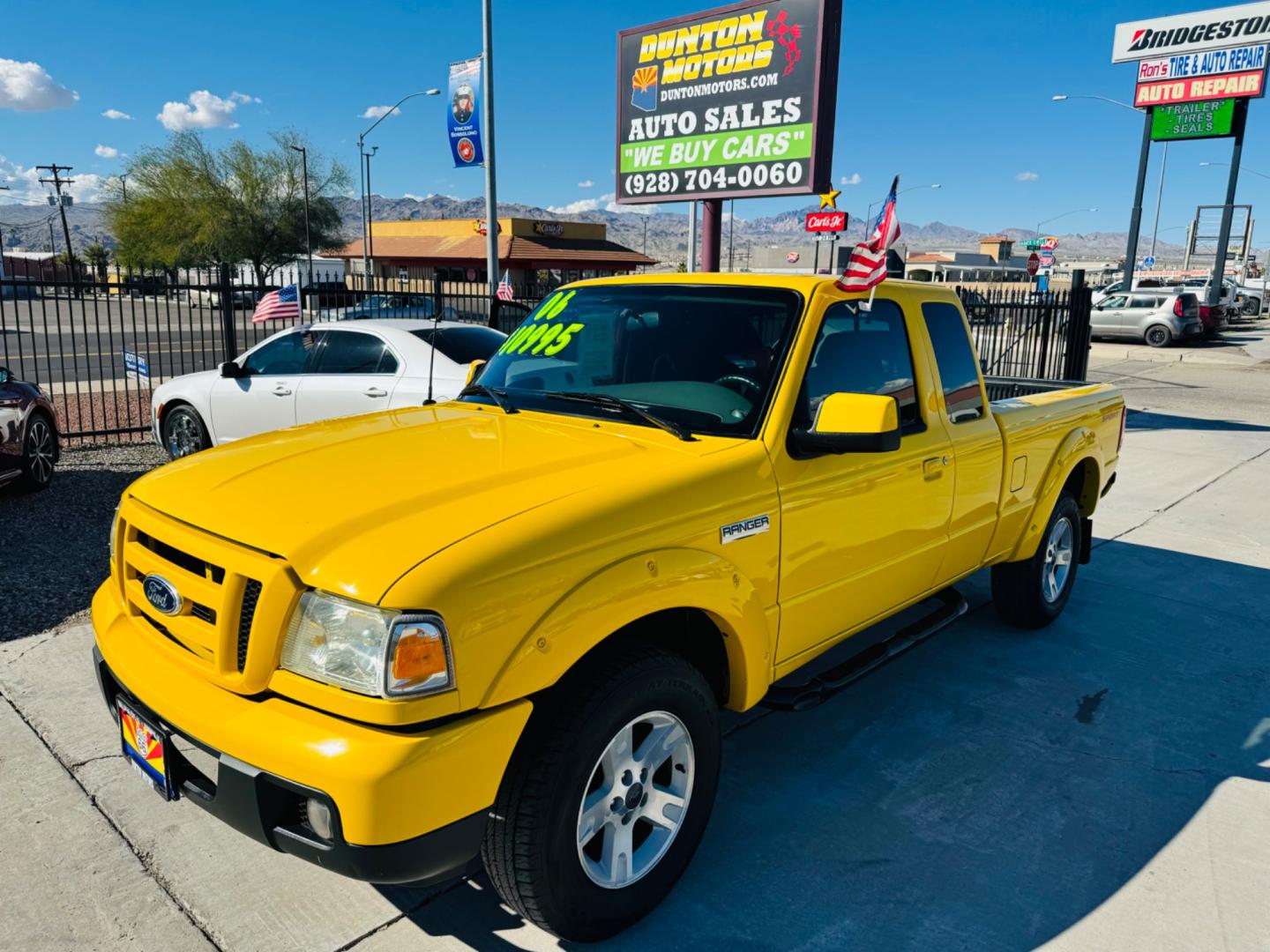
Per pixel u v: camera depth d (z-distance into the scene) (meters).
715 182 10.42
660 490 2.71
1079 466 5.51
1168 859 3.23
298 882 2.99
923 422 3.86
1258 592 6.12
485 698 2.27
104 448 10.21
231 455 3.06
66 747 3.72
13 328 29.20
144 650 2.69
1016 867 3.16
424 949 2.70
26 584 5.49
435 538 2.34
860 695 4.47
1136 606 5.84
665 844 2.83
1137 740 4.09
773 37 9.58
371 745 2.15
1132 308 29.09
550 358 3.77
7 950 2.64
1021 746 4.01
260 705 2.32
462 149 20.16
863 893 3.01
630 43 11.08
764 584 3.07
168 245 55.84
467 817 2.28
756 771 3.75
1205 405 15.82
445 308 14.23
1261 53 31.78
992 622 5.49
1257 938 2.83
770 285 3.49
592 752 2.46
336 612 2.24
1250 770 3.86
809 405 3.25
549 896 2.48
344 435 3.22
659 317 3.60
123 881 2.96
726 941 2.77
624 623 2.54
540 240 68.56
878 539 3.59
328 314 15.14
